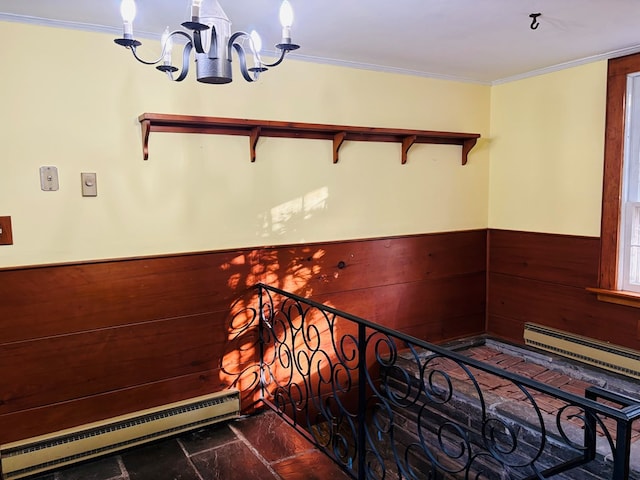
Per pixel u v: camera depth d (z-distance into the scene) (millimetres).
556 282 3373
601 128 3047
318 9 2176
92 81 2344
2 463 2205
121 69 2404
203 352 2723
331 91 3031
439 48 2803
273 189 2877
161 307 2588
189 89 2578
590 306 3178
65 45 2275
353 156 3156
